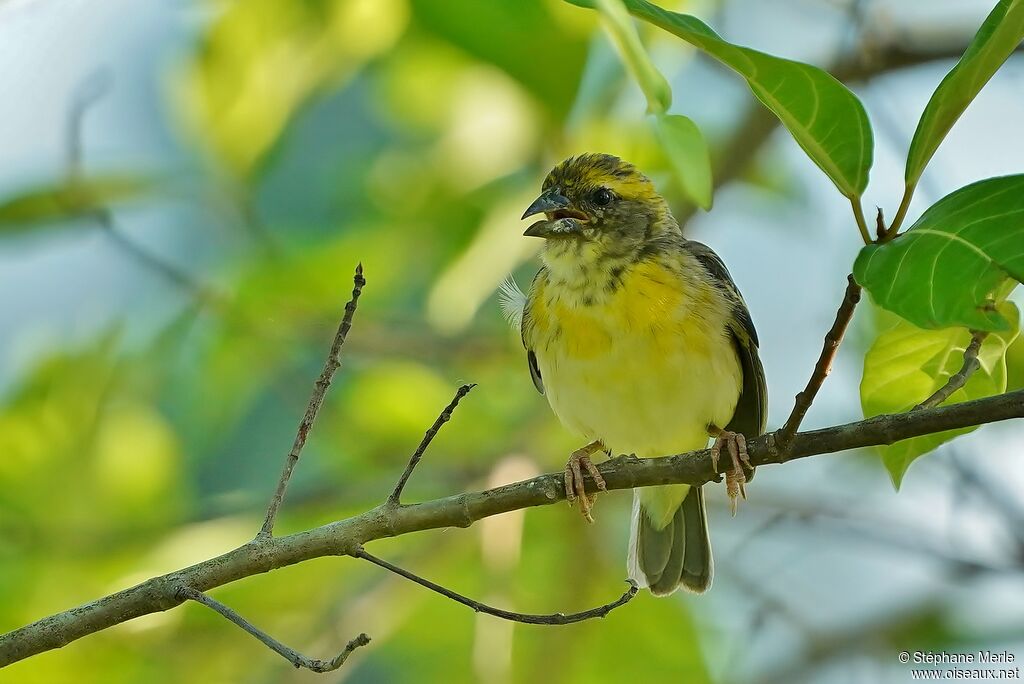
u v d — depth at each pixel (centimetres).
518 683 1205
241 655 1152
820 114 560
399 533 665
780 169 1372
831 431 625
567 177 919
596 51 1162
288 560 651
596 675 1289
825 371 603
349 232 1302
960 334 679
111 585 1135
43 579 1145
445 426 1269
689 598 1307
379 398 1274
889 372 698
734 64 558
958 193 542
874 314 1243
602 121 1188
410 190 1280
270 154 1248
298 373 1291
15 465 1204
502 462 1173
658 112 548
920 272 523
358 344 1228
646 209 916
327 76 1208
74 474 1209
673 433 911
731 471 705
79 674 1122
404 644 1335
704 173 565
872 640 1236
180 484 1246
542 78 1128
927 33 1181
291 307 1221
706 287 892
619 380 880
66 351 1240
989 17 529
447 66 1240
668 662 1295
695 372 878
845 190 562
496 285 1210
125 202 1167
